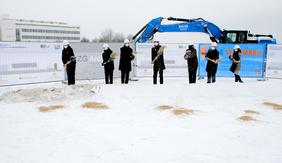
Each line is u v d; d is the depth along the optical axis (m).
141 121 5.80
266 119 6.04
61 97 7.91
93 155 4.12
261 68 13.06
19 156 4.08
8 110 6.66
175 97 8.23
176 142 4.64
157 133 5.07
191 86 10.22
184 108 6.87
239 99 8.07
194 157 4.07
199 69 13.70
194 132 5.14
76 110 6.66
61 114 6.31
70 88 8.59
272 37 18.61
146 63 13.42
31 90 8.38
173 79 13.50
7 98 7.82
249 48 13.06
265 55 13.02
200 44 13.53
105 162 3.91
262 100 7.98
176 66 13.95
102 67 13.18
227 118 6.07
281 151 4.33
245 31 17.20
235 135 5.00
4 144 4.53
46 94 7.97
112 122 5.73
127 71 11.13
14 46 10.64
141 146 4.47
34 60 11.27
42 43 11.43
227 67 13.33
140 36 16.56
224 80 13.04
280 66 13.03
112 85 10.25
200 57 13.60
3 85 10.52
